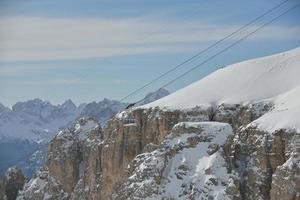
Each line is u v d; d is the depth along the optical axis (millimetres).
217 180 164125
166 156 177375
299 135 162125
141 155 187000
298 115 170250
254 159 169625
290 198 149250
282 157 164625
